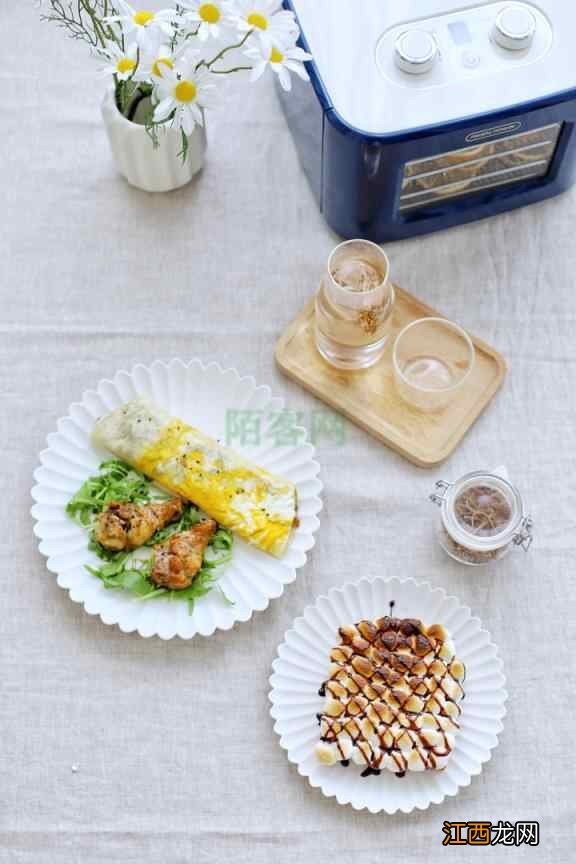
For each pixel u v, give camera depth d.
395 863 1.40
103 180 1.65
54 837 1.42
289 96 1.61
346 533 1.51
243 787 1.43
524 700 1.45
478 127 1.49
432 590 1.46
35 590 1.49
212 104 1.48
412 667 1.43
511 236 1.63
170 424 1.50
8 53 1.69
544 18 1.53
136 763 1.44
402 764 1.39
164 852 1.41
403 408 1.54
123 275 1.61
